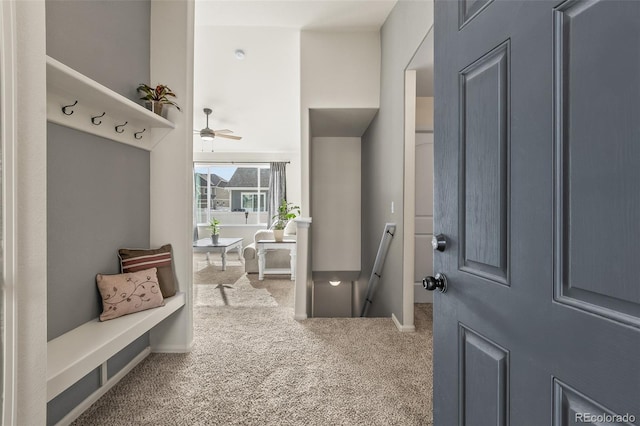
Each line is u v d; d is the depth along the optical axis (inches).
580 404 21.2
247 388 70.7
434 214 40.8
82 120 63.4
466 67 34.0
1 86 31.5
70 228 61.4
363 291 185.9
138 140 82.3
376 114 146.4
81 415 61.6
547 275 23.7
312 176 200.1
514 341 27.0
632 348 18.1
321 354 87.4
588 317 20.7
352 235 204.5
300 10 122.4
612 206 19.3
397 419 60.8
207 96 206.2
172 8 88.1
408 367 80.3
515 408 26.9
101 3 68.6
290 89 198.8
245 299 144.3
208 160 303.6
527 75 25.5
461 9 35.2
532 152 25.1
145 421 60.0
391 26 118.6
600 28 20.0
